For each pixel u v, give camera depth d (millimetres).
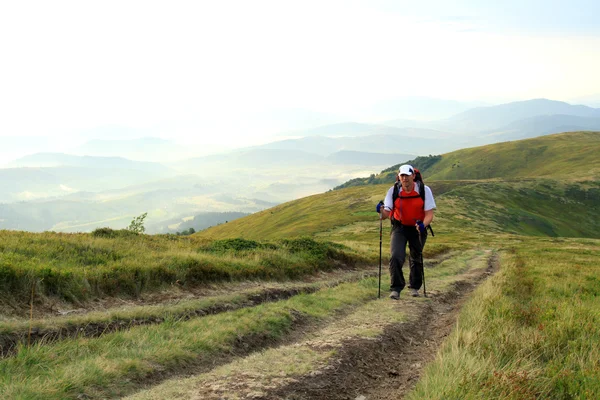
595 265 28719
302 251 20469
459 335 7273
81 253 13766
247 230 151750
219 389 5055
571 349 6668
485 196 140500
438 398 4781
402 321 8867
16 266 9906
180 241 20562
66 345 6820
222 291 13250
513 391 4887
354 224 109812
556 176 178250
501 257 40094
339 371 6008
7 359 6094
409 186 10500
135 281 11969
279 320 8953
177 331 7918
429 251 36969
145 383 5824
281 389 5160
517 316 8977
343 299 11266
